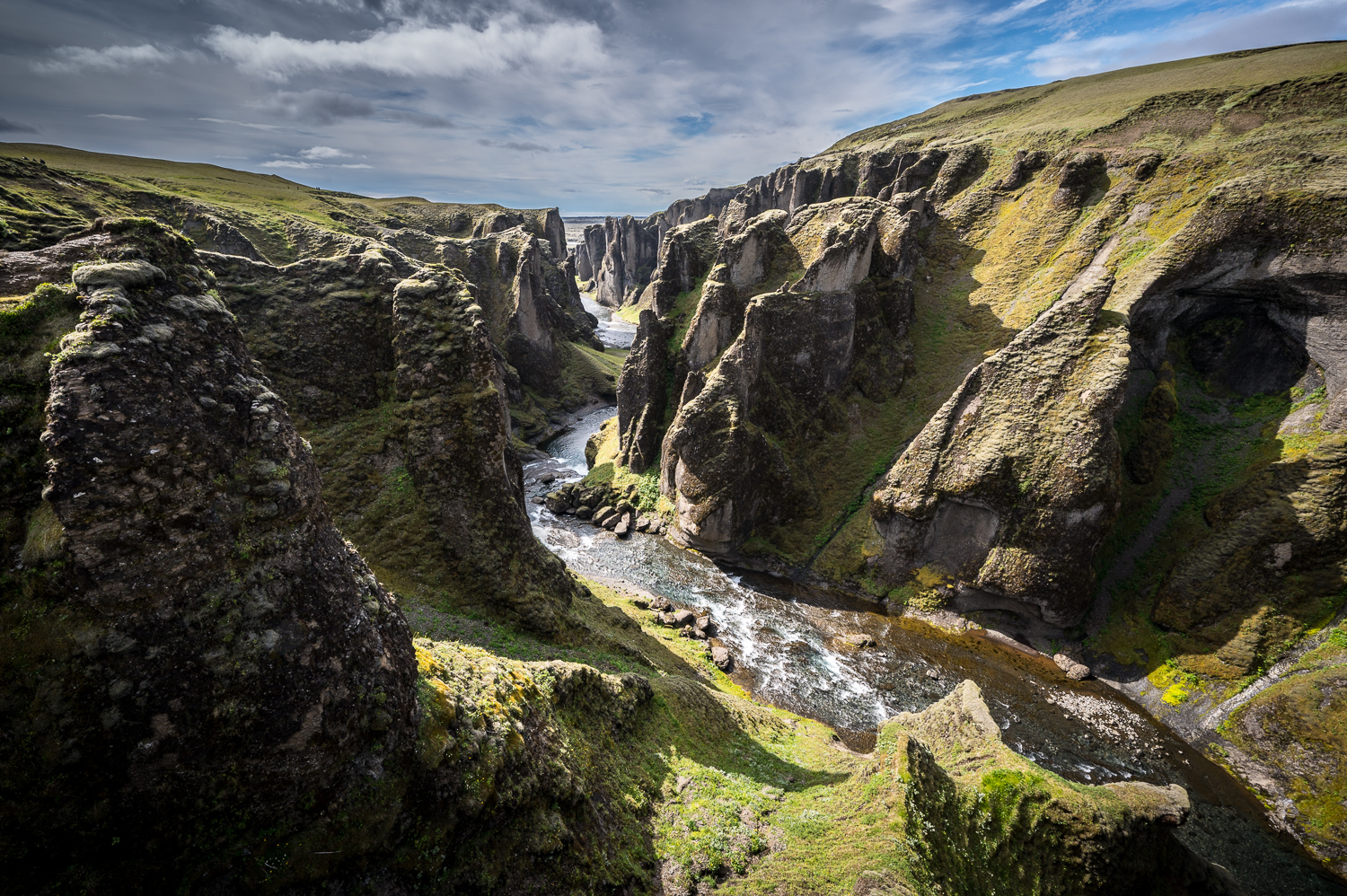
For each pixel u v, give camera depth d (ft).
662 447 211.61
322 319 110.73
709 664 127.65
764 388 197.26
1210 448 149.59
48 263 35.27
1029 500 142.10
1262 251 146.72
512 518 107.45
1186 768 106.63
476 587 100.83
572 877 45.52
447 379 104.53
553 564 118.01
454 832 40.04
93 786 29.86
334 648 37.35
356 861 35.65
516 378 318.65
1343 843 89.76
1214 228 153.28
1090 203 218.18
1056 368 148.05
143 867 30.91
